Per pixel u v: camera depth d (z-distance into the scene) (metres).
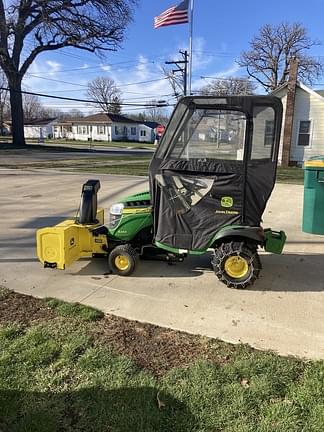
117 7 33.09
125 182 11.95
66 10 31.61
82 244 4.38
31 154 27.45
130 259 4.21
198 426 2.07
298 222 6.86
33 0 31.92
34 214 7.30
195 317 3.31
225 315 3.35
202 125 3.66
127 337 2.97
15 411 2.18
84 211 4.41
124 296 3.75
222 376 2.47
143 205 4.33
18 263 4.69
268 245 3.95
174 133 3.74
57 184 11.54
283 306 3.52
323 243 5.61
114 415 2.15
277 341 2.91
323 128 19.00
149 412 2.17
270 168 3.67
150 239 4.38
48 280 4.16
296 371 2.52
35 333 2.99
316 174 5.96
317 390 2.32
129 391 2.33
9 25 32.84
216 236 3.83
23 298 3.69
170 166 3.81
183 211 3.88
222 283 4.05
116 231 4.32
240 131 3.62
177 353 2.75
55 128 71.25
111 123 62.41
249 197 3.73
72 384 2.41
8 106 69.12
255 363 2.59
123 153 32.16
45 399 2.27
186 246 3.93
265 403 2.23
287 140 19.45
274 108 3.55
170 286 4.00
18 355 2.70
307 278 4.22
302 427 2.06
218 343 2.88
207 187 3.77
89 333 3.01
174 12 19.20
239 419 2.12
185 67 32.94
